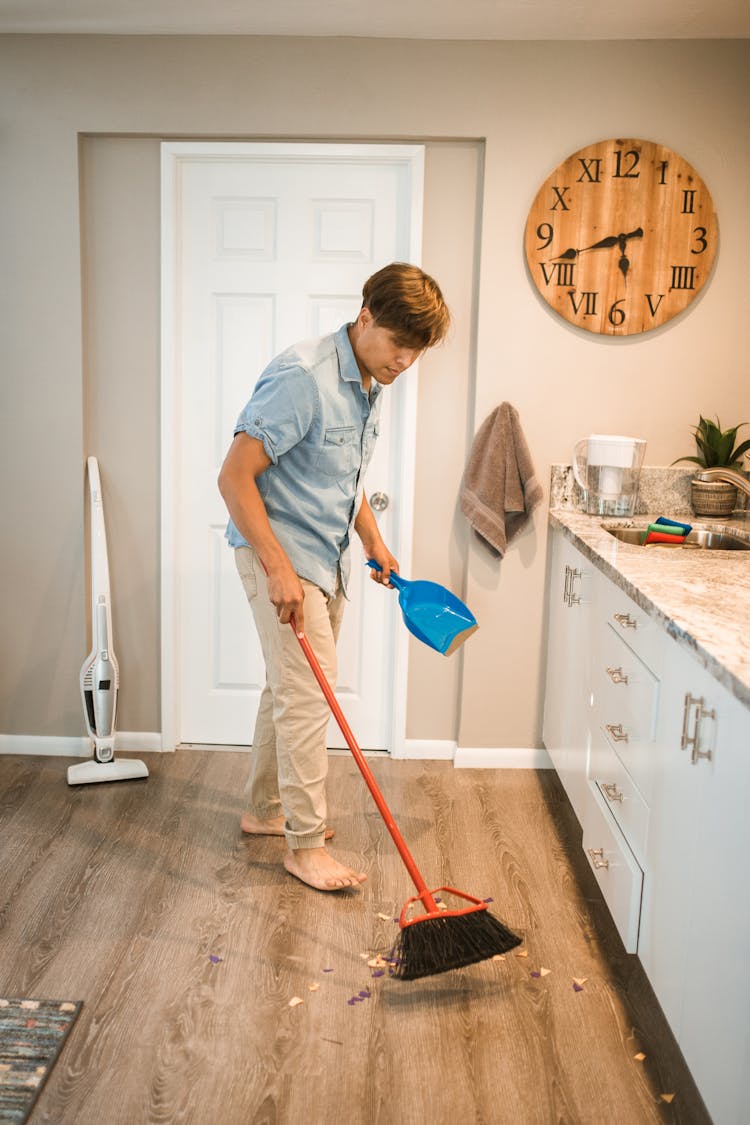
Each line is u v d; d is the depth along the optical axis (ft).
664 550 7.62
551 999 6.40
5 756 10.22
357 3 8.36
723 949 4.54
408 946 5.96
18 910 7.26
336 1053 5.82
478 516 9.56
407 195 9.60
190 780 9.71
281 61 9.20
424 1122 5.29
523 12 8.49
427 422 9.84
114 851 8.22
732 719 4.51
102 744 9.68
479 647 10.05
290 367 6.80
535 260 9.34
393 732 10.40
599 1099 5.50
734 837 4.44
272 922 7.20
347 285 9.77
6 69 9.25
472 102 9.20
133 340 9.79
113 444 9.96
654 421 9.61
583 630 8.19
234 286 9.80
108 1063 5.67
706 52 9.06
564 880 7.94
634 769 6.36
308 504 7.24
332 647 7.54
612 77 9.12
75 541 9.93
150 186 9.57
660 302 9.39
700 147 9.18
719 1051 4.57
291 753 7.50
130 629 10.26
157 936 6.97
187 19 8.79
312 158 9.48
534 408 9.61
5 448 9.81
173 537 10.06
